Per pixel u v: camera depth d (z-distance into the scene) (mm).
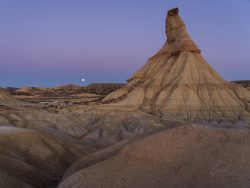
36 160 39750
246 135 24125
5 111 86500
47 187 35031
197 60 105062
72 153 45000
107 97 107562
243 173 20562
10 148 38656
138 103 97875
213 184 20516
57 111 97938
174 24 110438
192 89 97312
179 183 21719
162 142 25844
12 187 29938
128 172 25016
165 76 103375
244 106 95688
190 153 23766
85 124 87500
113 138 76000
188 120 88375
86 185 25188
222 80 103438
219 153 22656
